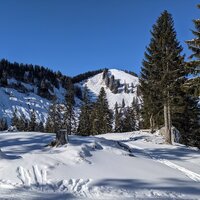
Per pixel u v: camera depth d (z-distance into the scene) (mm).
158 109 40969
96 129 65250
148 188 14188
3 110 180375
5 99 193875
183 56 32062
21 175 14203
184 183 15695
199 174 18812
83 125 65250
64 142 20531
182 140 41781
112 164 17578
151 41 36250
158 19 35938
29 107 197750
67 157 17062
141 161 19578
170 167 19719
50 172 14766
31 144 22234
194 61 23703
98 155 18797
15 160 15656
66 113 59875
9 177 13859
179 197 13195
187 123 45062
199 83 23969
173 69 32594
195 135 45344
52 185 13547
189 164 22016
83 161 16906
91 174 15352
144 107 45281
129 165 17906
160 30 35594
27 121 91875
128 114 78562
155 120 44031
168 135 32500
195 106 44875
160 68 33938
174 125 44250
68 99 60469
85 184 13977
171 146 30312
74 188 13430
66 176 14680
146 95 41625
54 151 19078
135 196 12859
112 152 20391
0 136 25984
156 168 18297
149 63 38469
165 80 31812
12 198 11102
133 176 15883
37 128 84688
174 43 33688
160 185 14844
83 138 23875
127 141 33469
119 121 76438
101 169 16297
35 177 14172
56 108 63875
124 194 13023
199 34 23609
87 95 66875
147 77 41062
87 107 66125
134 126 77875
